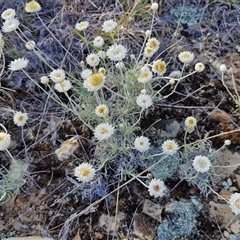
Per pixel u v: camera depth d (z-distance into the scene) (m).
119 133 0.51
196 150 0.50
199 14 0.66
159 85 0.57
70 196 0.48
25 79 0.60
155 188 0.42
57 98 0.54
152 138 0.53
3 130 0.54
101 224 0.46
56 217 0.47
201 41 0.63
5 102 0.57
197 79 0.58
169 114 0.55
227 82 0.58
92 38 0.63
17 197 0.48
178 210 0.46
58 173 0.50
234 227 0.45
